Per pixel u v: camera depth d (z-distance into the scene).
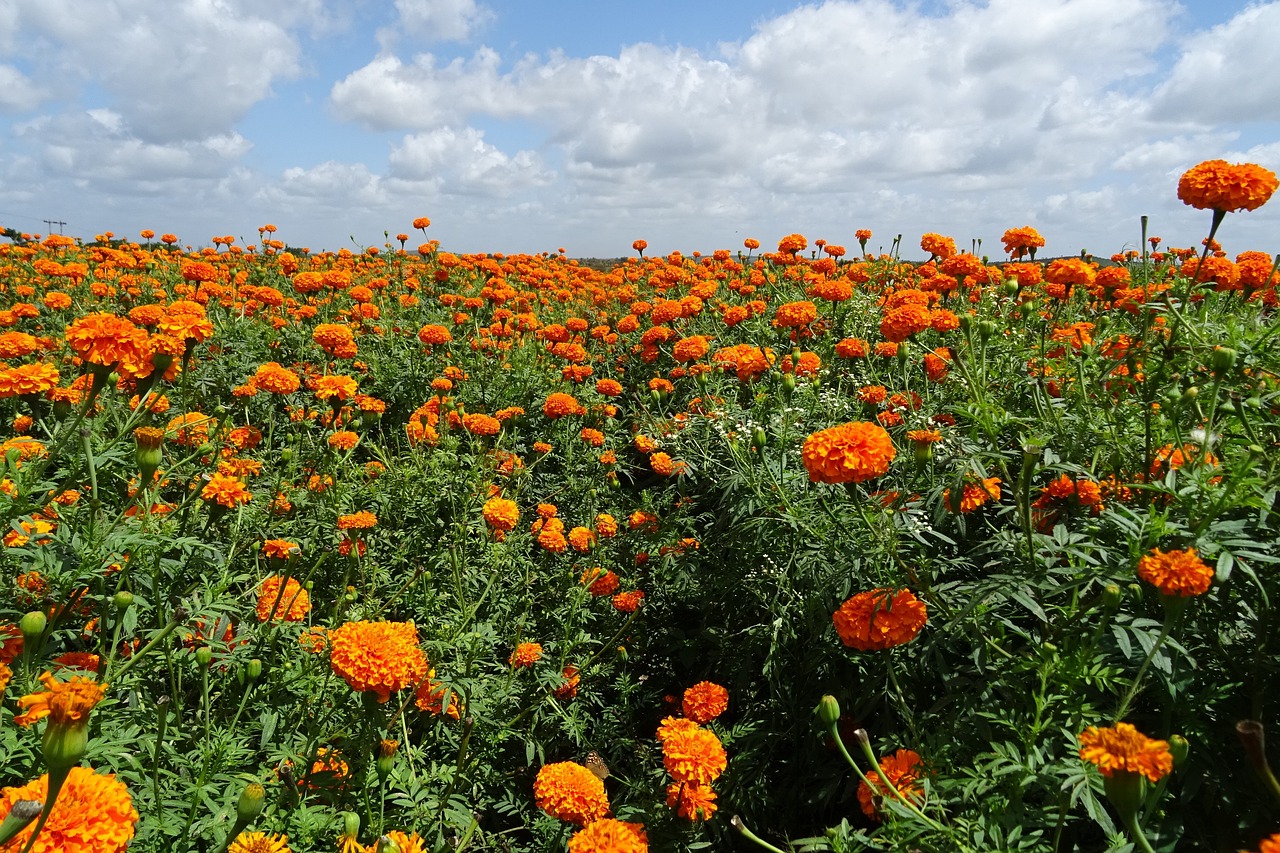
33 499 2.79
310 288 7.09
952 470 2.96
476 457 4.51
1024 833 1.94
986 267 6.93
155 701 2.55
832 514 2.93
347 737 2.58
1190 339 2.91
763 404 4.40
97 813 1.43
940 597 2.54
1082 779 1.79
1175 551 1.88
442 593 3.58
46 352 5.22
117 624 2.30
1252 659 2.15
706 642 3.98
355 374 6.46
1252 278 3.88
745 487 3.67
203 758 2.19
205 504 3.34
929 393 4.33
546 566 4.37
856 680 2.95
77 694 1.32
